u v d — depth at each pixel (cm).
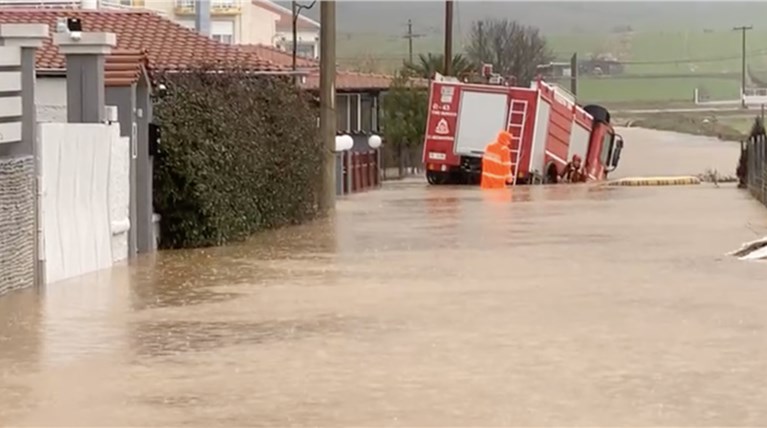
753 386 2028
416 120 12031
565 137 9519
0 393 2027
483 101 9300
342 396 1981
